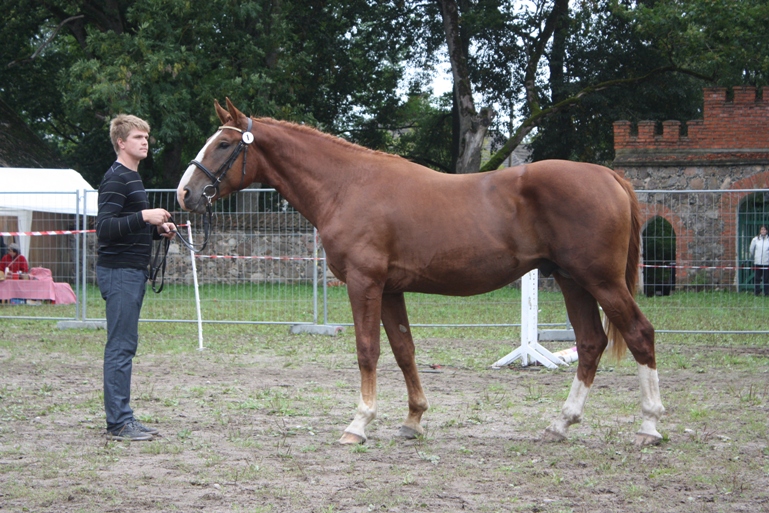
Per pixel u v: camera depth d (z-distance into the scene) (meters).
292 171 6.00
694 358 10.20
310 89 30.88
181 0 22.62
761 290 13.55
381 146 36.22
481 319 14.28
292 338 12.45
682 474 4.95
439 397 7.67
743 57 22.72
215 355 10.66
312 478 4.88
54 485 4.71
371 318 5.68
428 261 5.63
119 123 6.07
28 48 35.03
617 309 5.49
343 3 29.72
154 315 14.59
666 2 23.70
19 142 27.06
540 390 7.97
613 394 7.77
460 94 25.36
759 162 21.33
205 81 23.64
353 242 5.68
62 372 9.18
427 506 4.32
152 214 5.88
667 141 21.94
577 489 4.63
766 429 6.16
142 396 7.53
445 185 5.73
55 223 20.64
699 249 18.41
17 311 16.02
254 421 6.57
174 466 5.16
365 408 5.78
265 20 25.45
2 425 6.38
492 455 5.46
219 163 5.98
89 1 28.23
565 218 5.46
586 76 29.09
